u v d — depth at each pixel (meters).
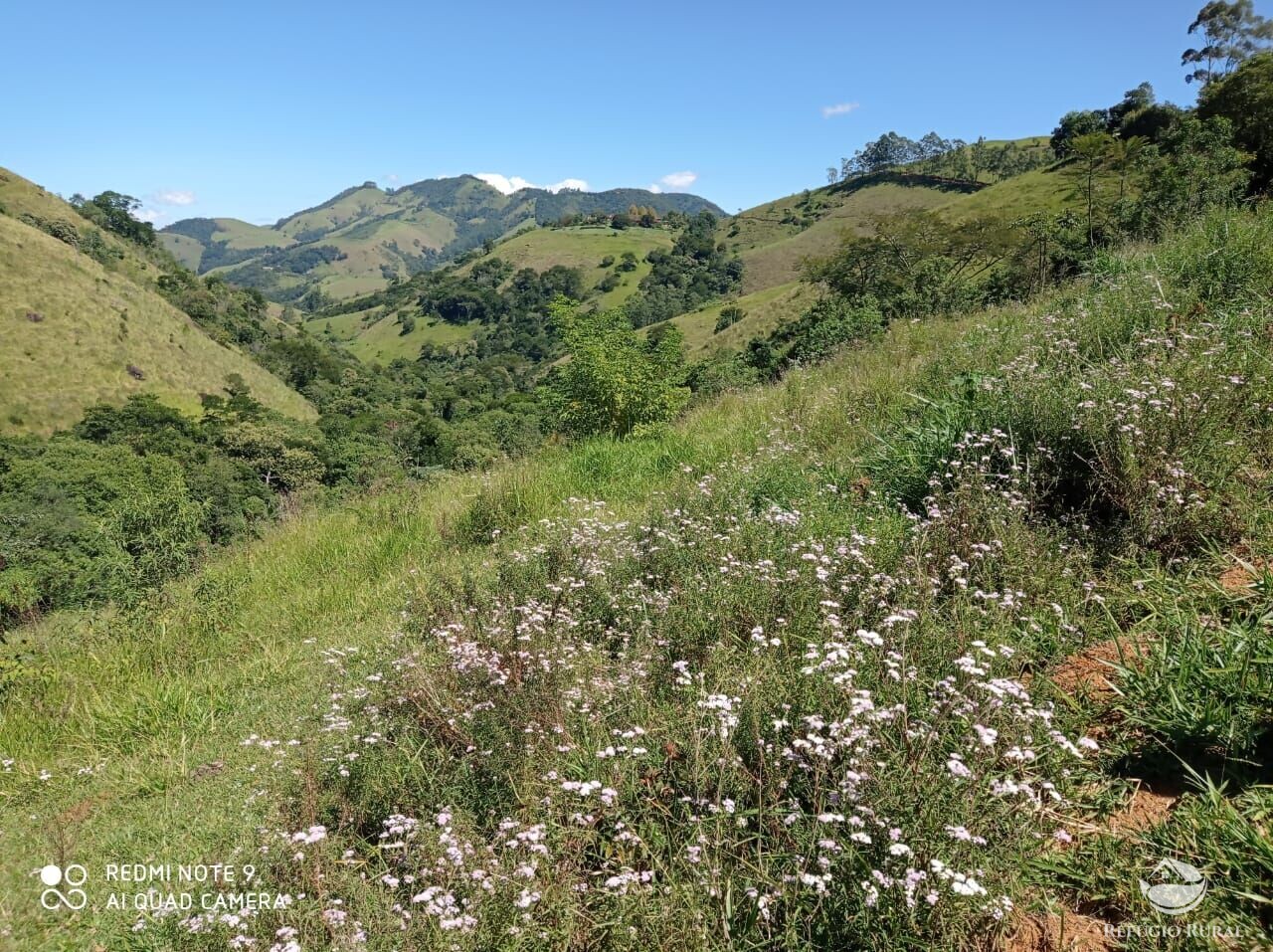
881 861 2.01
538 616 3.87
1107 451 3.92
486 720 3.09
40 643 6.30
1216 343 4.77
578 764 2.74
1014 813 2.17
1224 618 2.97
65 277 91.62
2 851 3.64
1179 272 6.92
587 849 2.52
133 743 4.70
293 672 5.34
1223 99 34.84
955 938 1.91
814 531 4.46
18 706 5.25
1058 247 27.44
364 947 2.20
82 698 5.25
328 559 7.57
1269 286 5.99
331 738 3.63
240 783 3.87
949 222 40.81
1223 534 3.48
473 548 7.01
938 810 2.05
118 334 89.50
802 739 2.51
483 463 10.83
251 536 9.21
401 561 7.14
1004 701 2.47
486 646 3.82
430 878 2.47
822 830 2.17
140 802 3.96
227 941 2.43
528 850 2.41
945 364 6.99
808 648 3.09
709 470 7.28
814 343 15.59
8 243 90.44
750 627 3.48
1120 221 24.75
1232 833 2.06
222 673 5.55
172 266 151.50
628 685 3.19
